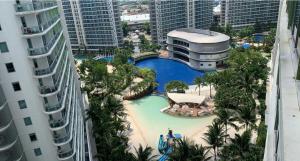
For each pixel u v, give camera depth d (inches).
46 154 1863.9
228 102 3211.1
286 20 1973.4
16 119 1707.7
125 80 4788.4
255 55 4881.9
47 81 1713.8
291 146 615.5
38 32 1583.4
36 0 1692.9
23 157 1678.2
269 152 1323.8
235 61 4793.3
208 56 5718.5
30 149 1818.4
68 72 2465.6
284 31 1552.7
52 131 1797.5
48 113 1726.1
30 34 1555.1
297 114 724.7
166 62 6732.3
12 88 1631.4
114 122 2970.0
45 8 1786.4
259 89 3464.6
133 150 3078.2
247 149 2279.8
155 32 7864.2
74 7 7829.7
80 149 2213.3
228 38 5861.2
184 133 3344.0
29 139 1786.4
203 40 5782.5
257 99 3688.5
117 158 2353.6
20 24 1546.5
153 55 7190.0
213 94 4382.4
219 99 3373.5
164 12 7539.4
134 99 4441.4
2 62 1562.5
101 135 2753.4
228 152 2361.0
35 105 1712.6
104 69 4709.6
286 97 807.1
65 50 2610.7
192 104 3887.8
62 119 1780.3
